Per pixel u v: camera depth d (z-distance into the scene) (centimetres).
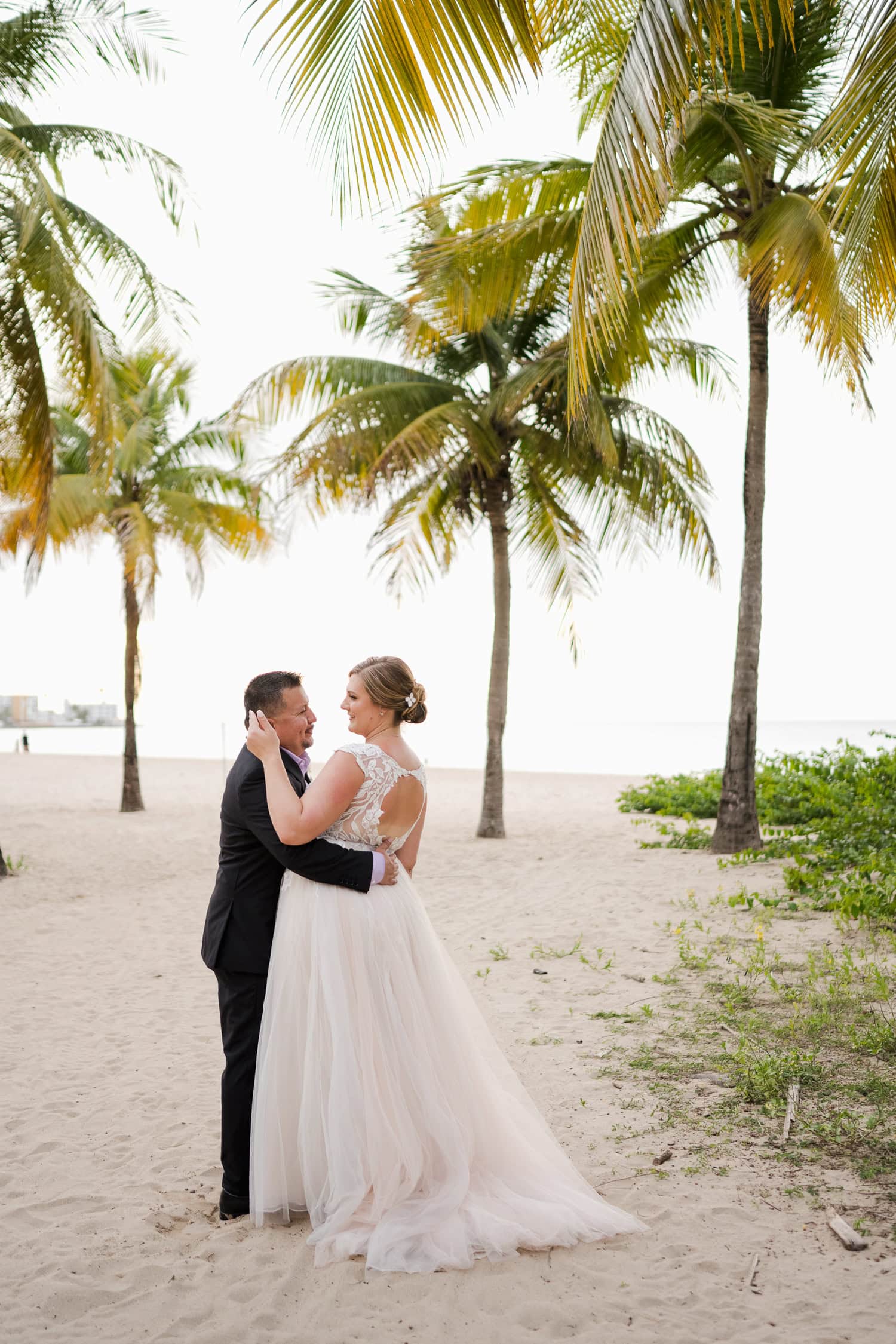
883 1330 244
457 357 1340
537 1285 268
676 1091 409
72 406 1122
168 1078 449
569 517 1362
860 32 354
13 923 839
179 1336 249
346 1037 298
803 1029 473
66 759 3781
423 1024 312
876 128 383
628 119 353
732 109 848
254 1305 262
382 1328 251
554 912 827
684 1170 337
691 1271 274
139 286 1038
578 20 591
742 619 1091
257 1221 303
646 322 985
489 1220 289
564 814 1738
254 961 313
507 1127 320
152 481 1755
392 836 324
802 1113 379
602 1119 384
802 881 820
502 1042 481
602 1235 293
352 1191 292
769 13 350
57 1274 279
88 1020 548
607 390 1079
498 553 1380
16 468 1011
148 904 930
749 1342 240
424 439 1135
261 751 307
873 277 488
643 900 859
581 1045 473
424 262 923
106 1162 359
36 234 902
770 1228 297
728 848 1091
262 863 317
